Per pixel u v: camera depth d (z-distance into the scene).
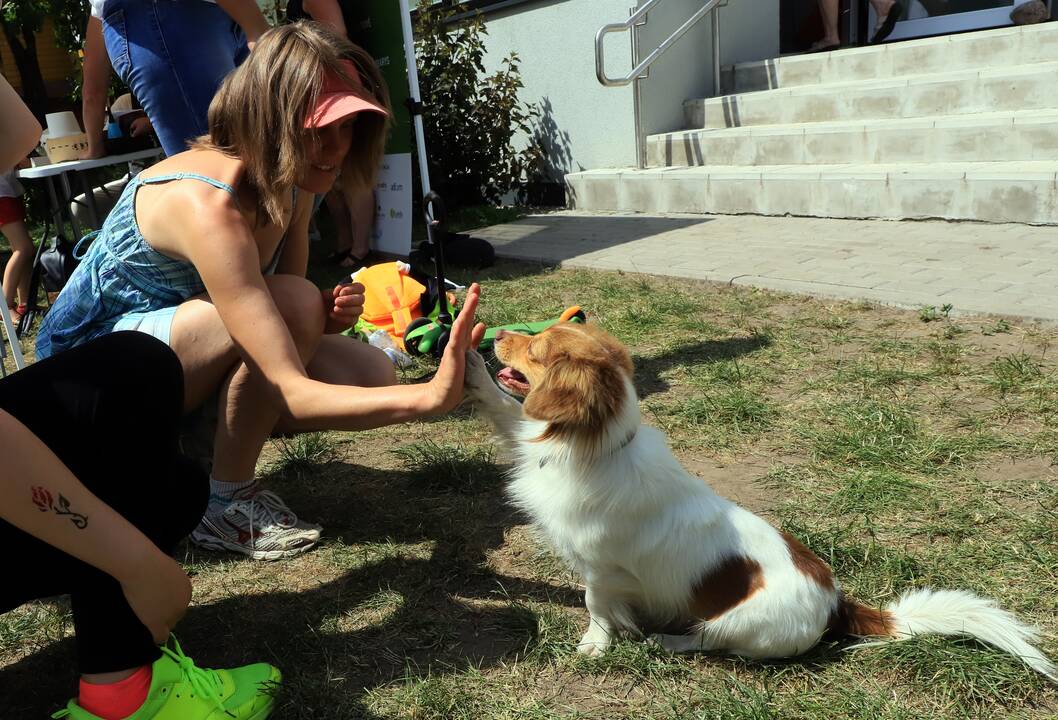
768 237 6.79
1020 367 3.89
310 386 2.18
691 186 8.05
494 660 2.30
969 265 5.43
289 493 3.33
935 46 7.71
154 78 3.90
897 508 2.91
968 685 2.07
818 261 5.93
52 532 1.59
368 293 5.05
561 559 2.68
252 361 2.25
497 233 8.22
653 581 2.24
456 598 2.58
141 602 1.74
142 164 5.81
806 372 4.20
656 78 8.80
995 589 2.44
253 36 3.80
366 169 2.48
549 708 2.12
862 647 2.22
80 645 1.83
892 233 6.44
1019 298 4.73
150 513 1.96
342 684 2.21
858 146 7.43
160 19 3.80
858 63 8.16
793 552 2.22
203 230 2.24
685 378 4.23
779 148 7.92
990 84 7.07
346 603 2.56
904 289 5.09
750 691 2.10
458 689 2.17
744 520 2.25
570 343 2.34
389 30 6.22
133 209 2.48
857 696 2.06
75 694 2.21
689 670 2.22
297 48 2.21
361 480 3.41
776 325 4.88
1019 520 2.77
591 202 9.03
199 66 3.92
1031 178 6.04
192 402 2.67
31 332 5.87
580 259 6.77
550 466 2.27
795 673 2.18
